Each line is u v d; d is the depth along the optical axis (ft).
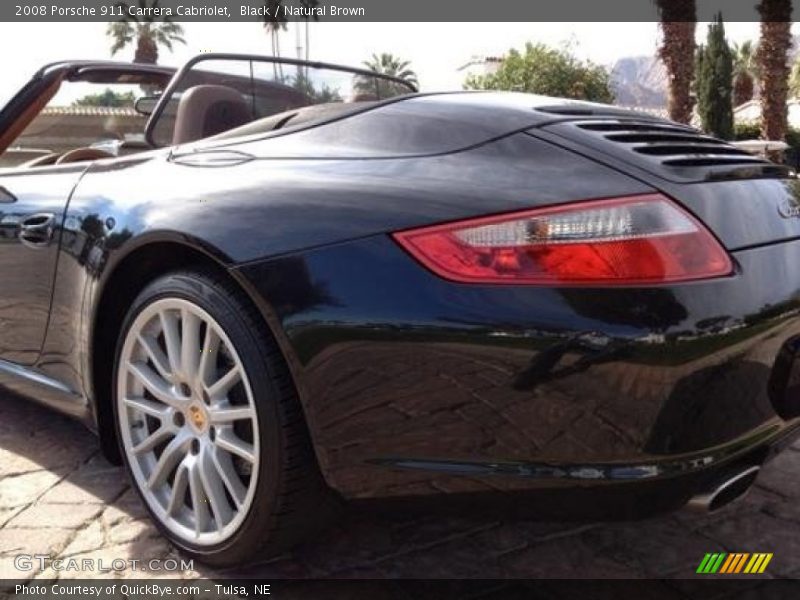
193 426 7.00
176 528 7.20
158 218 6.91
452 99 7.36
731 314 5.63
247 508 6.47
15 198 9.07
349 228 6.01
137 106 11.09
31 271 8.67
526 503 5.81
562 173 6.04
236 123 9.67
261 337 6.23
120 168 8.33
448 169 6.28
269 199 6.48
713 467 5.75
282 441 6.16
